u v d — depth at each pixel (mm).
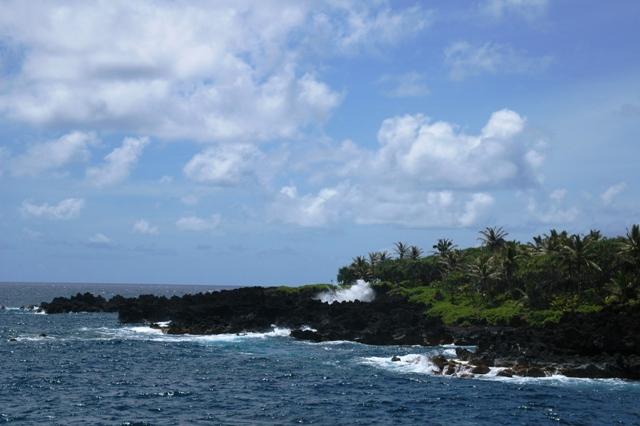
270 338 99125
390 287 143250
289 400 50375
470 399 51812
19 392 51188
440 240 158000
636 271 95688
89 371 62781
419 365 69125
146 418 43344
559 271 102250
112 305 155375
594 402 51750
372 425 42750
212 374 62688
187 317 113375
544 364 67688
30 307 162375
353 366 69375
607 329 72188
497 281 114688
